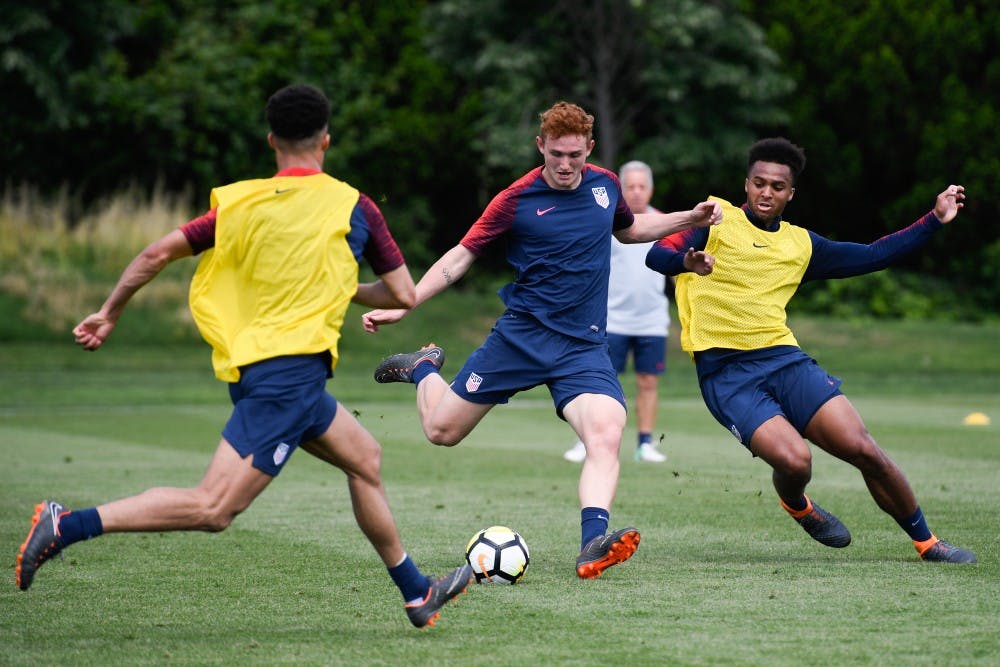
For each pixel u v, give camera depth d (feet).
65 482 77.61
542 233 50.65
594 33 235.40
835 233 264.11
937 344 210.38
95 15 227.40
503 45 233.76
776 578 49.01
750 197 54.13
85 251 207.62
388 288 40.11
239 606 44.57
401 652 37.78
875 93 245.86
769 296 53.72
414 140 250.16
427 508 68.23
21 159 235.40
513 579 48.03
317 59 246.47
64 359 178.70
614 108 244.22
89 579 49.26
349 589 47.42
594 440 50.11
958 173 243.81
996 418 123.44
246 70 242.78
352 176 245.86
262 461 37.22
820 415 52.08
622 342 90.84
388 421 122.11
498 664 36.29
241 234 38.01
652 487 76.74
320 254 37.88
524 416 130.52
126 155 236.84
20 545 56.59
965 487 75.36
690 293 54.65
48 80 222.28
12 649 38.32
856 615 42.34
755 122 240.94
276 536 59.16
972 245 252.42
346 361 190.39
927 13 247.70
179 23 254.88
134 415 126.41
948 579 48.65
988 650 37.58
